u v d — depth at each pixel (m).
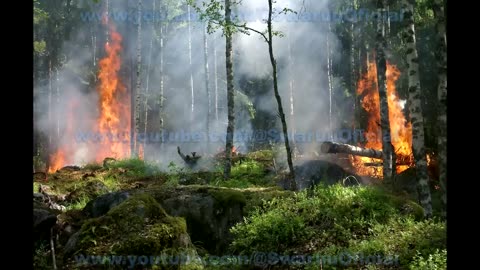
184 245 8.75
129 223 8.64
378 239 9.04
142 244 8.28
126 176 19.80
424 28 21.84
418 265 7.91
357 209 10.20
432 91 20.81
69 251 8.45
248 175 18.23
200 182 17.77
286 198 11.02
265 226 9.76
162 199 11.27
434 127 18.98
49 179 18.52
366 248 8.68
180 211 11.00
